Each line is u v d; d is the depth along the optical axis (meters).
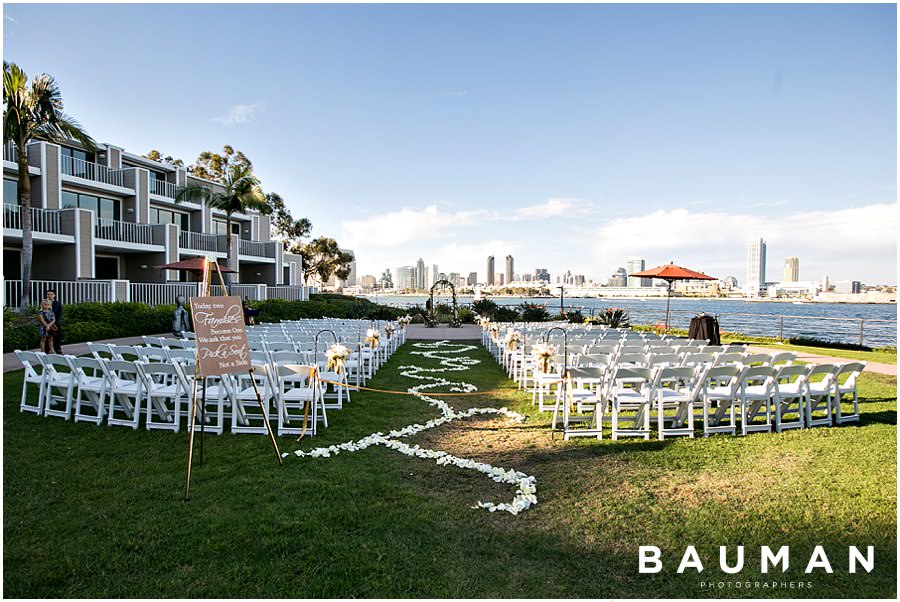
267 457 5.04
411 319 24.67
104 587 2.93
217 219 31.42
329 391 8.28
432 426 6.30
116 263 24.47
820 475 4.60
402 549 3.35
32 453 5.04
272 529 3.55
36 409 6.56
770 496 4.16
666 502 4.07
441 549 3.36
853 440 5.64
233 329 4.92
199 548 3.32
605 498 4.14
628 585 3.00
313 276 48.75
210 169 44.69
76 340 13.64
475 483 4.45
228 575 3.05
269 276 32.41
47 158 19.97
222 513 3.80
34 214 18.97
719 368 5.81
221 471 4.64
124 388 6.09
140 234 23.77
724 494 4.21
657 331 17.81
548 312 23.72
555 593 2.91
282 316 24.17
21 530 3.52
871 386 8.63
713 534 3.57
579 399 6.00
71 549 3.30
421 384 9.06
